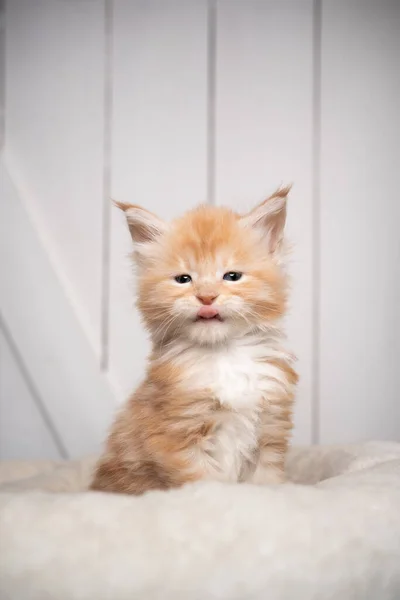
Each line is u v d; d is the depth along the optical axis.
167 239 0.54
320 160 0.81
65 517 0.41
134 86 0.82
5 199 0.82
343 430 0.81
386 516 0.44
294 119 0.81
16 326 0.82
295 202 0.81
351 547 0.43
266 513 0.42
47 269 0.82
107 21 0.82
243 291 0.52
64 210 0.83
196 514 0.42
